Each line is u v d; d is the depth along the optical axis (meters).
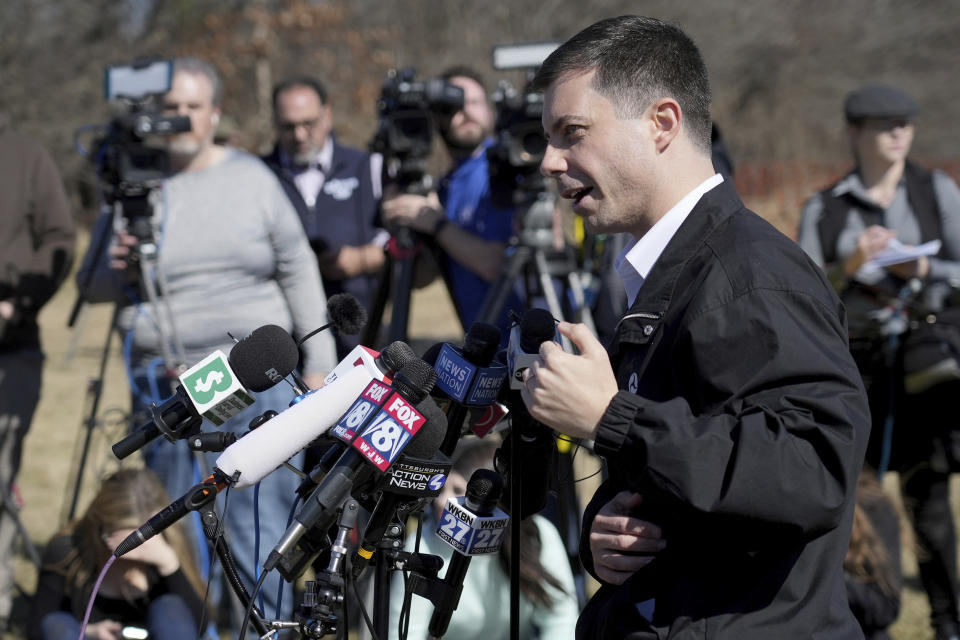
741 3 24.11
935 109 25.47
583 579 3.44
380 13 20.06
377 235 4.66
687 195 1.73
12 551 4.16
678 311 1.66
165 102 3.69
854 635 1.63
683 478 1.47
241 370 1.83
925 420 3.74
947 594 3.81
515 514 1.79
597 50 1.72
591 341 1.60
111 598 3.02
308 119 4.59
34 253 4.21
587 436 1.56
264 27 17.16
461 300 4.12
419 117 4.01
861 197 3.88
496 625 2.70
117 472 3.09
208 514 1.76
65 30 18.88
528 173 3.70
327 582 1.65
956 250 3.85
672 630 1.59
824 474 1.47
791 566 1.58
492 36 20.08
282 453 1.72
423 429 1.67
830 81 24.75
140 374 3.71
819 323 1.57
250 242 3.68
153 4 19.44
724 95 23.84
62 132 18.56
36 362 4.20
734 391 1.55
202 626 1.81
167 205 3.65
